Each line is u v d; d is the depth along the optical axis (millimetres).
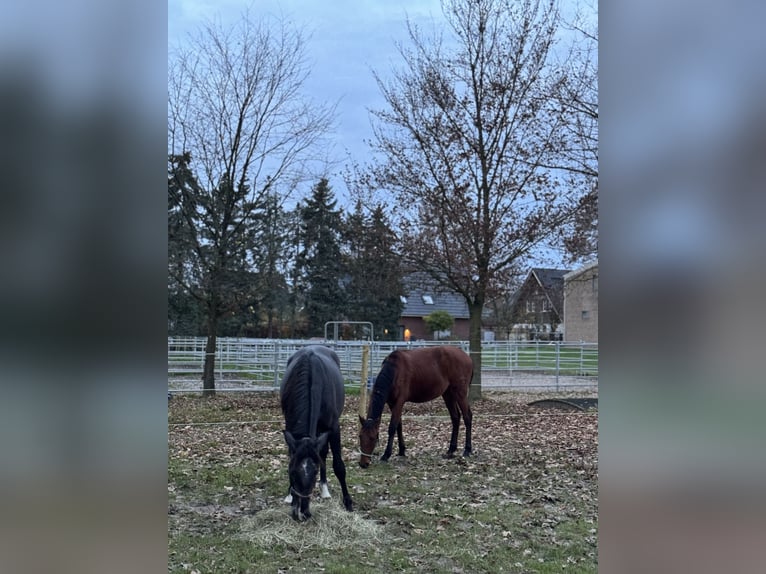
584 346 18859
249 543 3830
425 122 12016
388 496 5008
